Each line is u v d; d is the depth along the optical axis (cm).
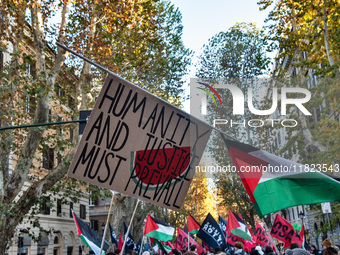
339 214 2239
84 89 1798
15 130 1738
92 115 610
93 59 1889
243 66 2883
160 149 641
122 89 623
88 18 1980
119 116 622
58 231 3166
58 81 2028
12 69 1439
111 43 2069
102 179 609
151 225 1551
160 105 643
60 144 1708
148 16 2075
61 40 1616
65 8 1655
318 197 623
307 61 1992
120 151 620
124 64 2105
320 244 3750
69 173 596
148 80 2772
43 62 1534
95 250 1223
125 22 1889
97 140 611
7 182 1433
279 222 1399
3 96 1389
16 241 2425
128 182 621
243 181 649
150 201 630
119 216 2456
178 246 1812
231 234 1702
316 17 1964
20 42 1603
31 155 1459
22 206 1495
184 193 646
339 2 1777
